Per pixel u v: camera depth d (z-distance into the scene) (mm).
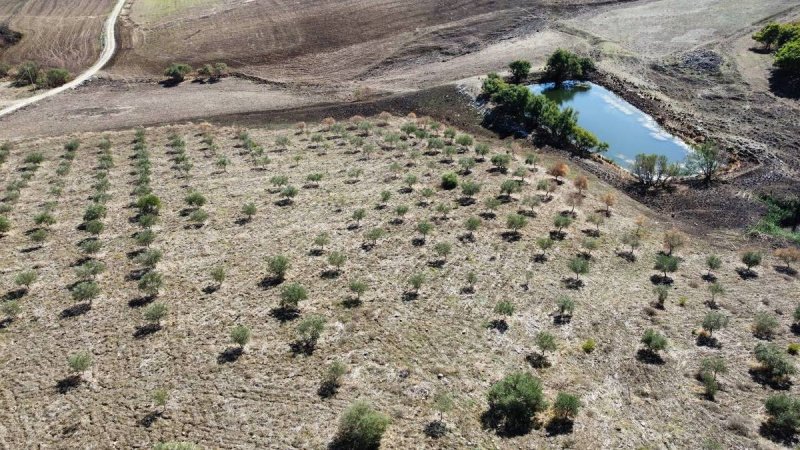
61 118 69500
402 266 39906
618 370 30797
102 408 27922
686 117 66625
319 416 27391
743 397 29156
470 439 26125
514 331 33531
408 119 68875
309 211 47594
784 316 35688
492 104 69625
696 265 41781
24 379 29859
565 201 49844
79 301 35938
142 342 32438
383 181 52844
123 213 47125
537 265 40188
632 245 42875
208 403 28203
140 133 63625
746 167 55844
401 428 26703
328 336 32938
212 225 45406
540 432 26547
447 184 51375
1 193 50375
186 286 37625
